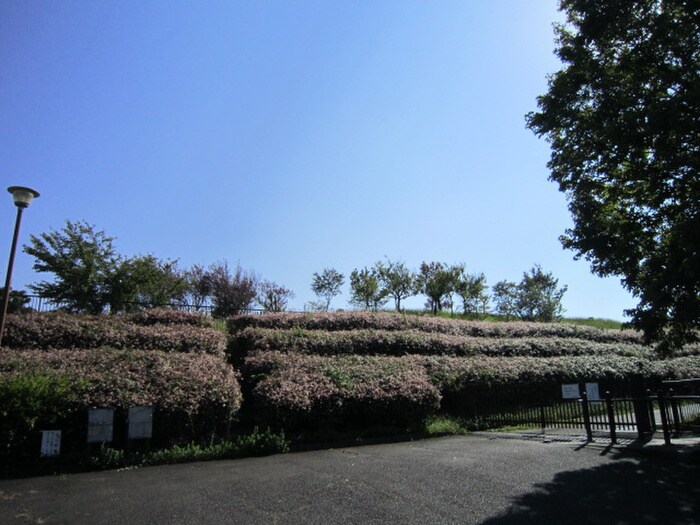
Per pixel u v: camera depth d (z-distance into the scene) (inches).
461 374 579.2
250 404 499.5
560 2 450.0
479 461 344.8
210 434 406.0
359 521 221.8
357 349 658.2
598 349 867.4
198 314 714.2
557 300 1306.6
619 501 247.4
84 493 274.2
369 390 482.0
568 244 448.1
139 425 369.7
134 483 296.5
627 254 405.7
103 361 437.7
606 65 414.9
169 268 893.8
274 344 617.9
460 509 237.3
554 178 458.6
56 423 357.1
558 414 502.6
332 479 296.8
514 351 782.5
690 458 331.9
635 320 390.9
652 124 342.0
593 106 421.4
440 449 400.5
